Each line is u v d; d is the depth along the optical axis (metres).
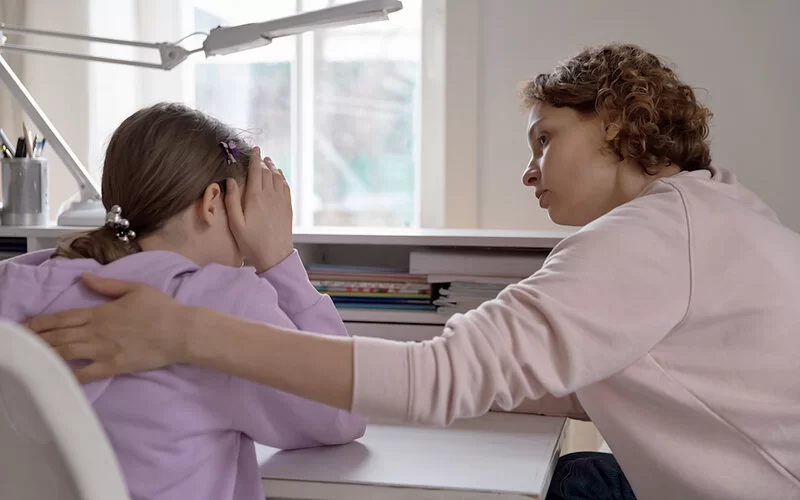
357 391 0.76
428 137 2.04
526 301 0.80
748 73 1.82
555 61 1.91
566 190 0.99
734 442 0.86
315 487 0.90
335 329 0.98
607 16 1.88
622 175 0.98
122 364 0.75
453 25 1.93
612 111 0.96
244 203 0.96
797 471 0.86
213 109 2.18
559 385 0.78
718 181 0.97
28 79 2.10
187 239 0.91
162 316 0.75
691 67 1.84
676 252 0.84
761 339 0.85
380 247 1.62
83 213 1.52
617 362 0.81
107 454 0.53
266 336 0.76
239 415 0.84
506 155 1.95
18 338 0.50
